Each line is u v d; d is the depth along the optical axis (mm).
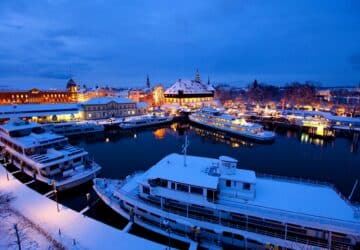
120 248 27156
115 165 63062
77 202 41656
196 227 29312
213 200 29688
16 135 57906
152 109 165125
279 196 30953
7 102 162375
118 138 96688
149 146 83938
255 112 151625
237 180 30562
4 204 35875
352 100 173875
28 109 111312
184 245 29406
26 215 33656
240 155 73125
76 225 31422
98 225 31453
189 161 37250
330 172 59062
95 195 44125
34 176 48094
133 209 34531
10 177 47188
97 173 51500
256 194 31422
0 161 59469
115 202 36562
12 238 28484
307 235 27406
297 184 34562
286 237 26984
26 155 51000
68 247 27141
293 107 161625
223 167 32281
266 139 88438
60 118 117812
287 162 66438
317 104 156000
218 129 106062
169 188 31609
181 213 30750
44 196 39375
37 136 57188
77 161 52781
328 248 25578
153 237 31062
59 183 43656
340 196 31266
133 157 70438
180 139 95188
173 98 187250
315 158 69938
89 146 83812
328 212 27484
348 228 24797
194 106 177250
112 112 131750
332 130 101188
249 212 28016
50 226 31094
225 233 29953
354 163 65500
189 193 30578
